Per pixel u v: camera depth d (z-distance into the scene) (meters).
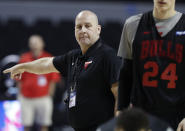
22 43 28.05
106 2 30.97
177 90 7.26
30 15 29.88
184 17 7.48
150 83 7.34
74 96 8.74
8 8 29.70
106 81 8.67
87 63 8.81
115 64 8.62
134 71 7.53
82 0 30.66
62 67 9.62
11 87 20.36
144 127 5.11
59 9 30.28
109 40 29.22
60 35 28.59
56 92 22.89
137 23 7.65
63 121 20.78
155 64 7.33
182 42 7.27
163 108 7.27
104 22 30.55
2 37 28.06
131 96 7.59
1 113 19.00
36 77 20.09
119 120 5.20
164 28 7.42
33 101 20.06
